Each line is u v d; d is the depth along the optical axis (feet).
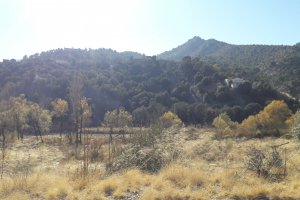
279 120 144.25
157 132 51.62
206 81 287.48
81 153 84.84
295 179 31.76
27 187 32.22
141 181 32.76
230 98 258.16
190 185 30.66
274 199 27.04
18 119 177.99
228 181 31.07
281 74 333.01
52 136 194.90
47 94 263.90
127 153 45.96
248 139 109.60
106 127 172.96
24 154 89.56
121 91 276.82
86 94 265.13
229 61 460.14
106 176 37.73
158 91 297.12
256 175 33.88
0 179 35.96
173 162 41.60
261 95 255.09
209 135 118.42
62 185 31.30
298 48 410.72
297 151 48.44
